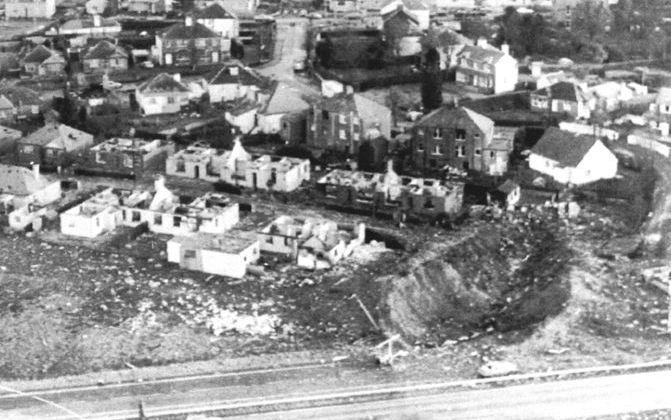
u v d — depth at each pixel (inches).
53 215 5861.2
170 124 7327.8
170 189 6250.0
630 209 5772.6
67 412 3757.4
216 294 4940.9
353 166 6560.0
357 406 3718.0
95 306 4788.4
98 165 6633.9
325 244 5280.5
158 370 4126.5
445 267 5182.1
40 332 4539.9
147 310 4761.3
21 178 5969.5
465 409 3676.2
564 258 5162.4
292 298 4906.5
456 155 6476.4
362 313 4717.0
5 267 5206.7
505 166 6363.2
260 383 3964.1
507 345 4274.1
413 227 5703.7
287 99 7273.6
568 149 6205.7
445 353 4234.7
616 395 3754.9
